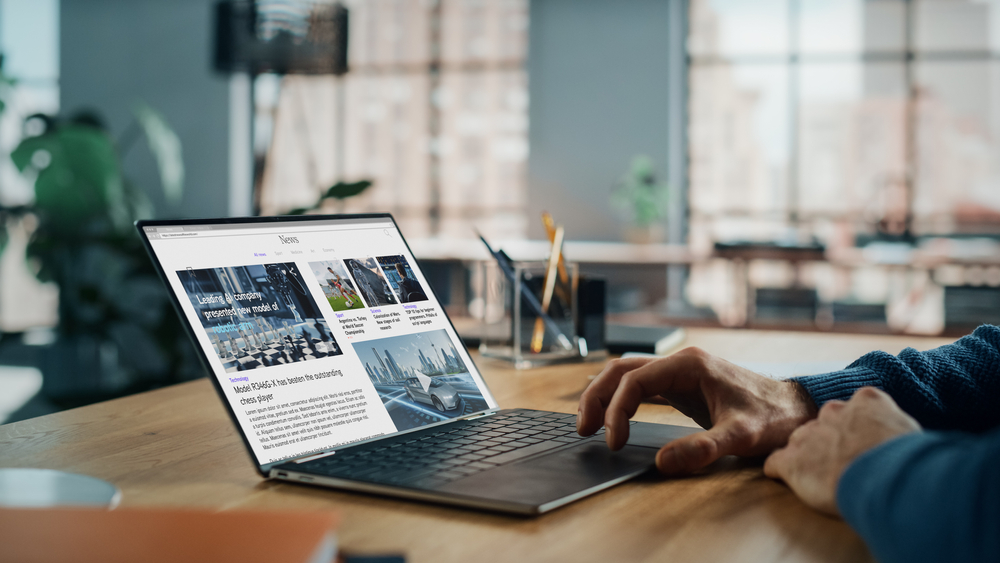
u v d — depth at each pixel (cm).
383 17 710
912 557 32
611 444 57
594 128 662
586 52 660
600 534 43
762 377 60
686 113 657
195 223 59
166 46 724
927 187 608
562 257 109
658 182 649
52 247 468
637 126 652
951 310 439
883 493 36
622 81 653
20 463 57
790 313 479
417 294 73
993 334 67
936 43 600
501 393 86
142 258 427
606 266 638
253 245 62
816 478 46
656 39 643
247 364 56
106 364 551
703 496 49
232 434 67
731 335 134
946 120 602
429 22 702
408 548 40
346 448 58
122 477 54
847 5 615
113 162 487
